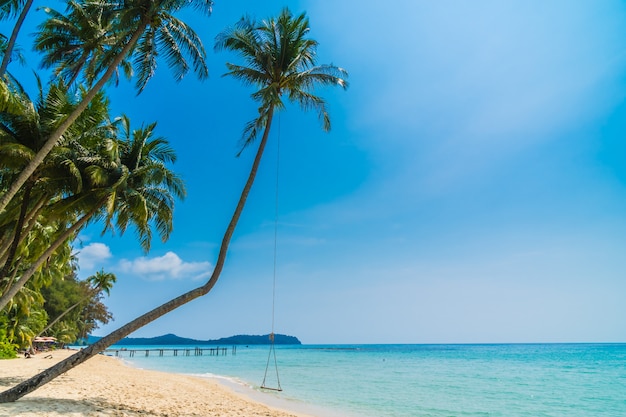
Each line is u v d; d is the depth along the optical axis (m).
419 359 84.12
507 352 125.62
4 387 16.31
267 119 15.48
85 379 21.59
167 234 22.67
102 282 61.34
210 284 13.12
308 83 16.34
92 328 84.38
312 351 150.88
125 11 14.71
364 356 101.62
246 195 14.37
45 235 24.55
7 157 15.12
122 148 21.56
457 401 27.03
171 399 17.59
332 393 29.48
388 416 20.83
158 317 12.30
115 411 12.93
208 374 42.78
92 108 17.09
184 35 16.23
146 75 17.69
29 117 15.52
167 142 22.50
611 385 37.31
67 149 16.05
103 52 18.95
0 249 18.83
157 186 22.33
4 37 15.87
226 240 13.73
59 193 18.33
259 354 117.81
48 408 11.65
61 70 20.19
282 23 16.20
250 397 24.25
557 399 29.23
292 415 16.94
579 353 112.69
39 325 52.03
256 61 16.36
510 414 22.78
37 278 38.50
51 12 19.56
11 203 18.84
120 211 20.80
